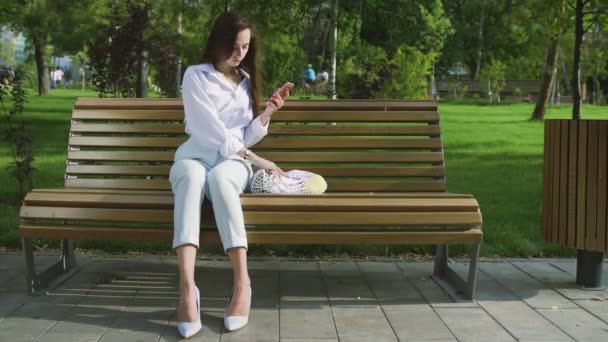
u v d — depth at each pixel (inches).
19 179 259.1
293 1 597.3
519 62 1791.3
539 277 175.6
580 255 168.1
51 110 799.7
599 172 159.5
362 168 174.7
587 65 1483.8
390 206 144.5
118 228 145.6
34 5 583.2
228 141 143.7
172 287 163.2
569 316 145.1
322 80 1069.1
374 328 136.1
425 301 154.6
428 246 197.8
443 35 1273.4
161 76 428.1
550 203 170.7
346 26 695.1
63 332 132.3
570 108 1167.0
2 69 263.4
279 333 133.0
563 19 420.8
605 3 367.9
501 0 1856.5
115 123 175.5
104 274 173.3
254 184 149.6
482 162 412.2
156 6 468.8
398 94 691.4
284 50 981.8
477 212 146.6
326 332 133.6
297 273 177.0
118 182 170.4
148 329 135.0
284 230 150.2
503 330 135.9
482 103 1366.9
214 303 151.9
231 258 137.3
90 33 547.8
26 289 160.1
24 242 153.1
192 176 138.6
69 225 147.6
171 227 154.6
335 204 143.4
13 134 257.3
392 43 718.5
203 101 144.9
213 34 147.7
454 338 131.1
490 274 178.1
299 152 174.6
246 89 153.9
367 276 175.0
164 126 173.0
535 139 564.1
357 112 176.7
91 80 399.9
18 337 129.3
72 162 172.6
